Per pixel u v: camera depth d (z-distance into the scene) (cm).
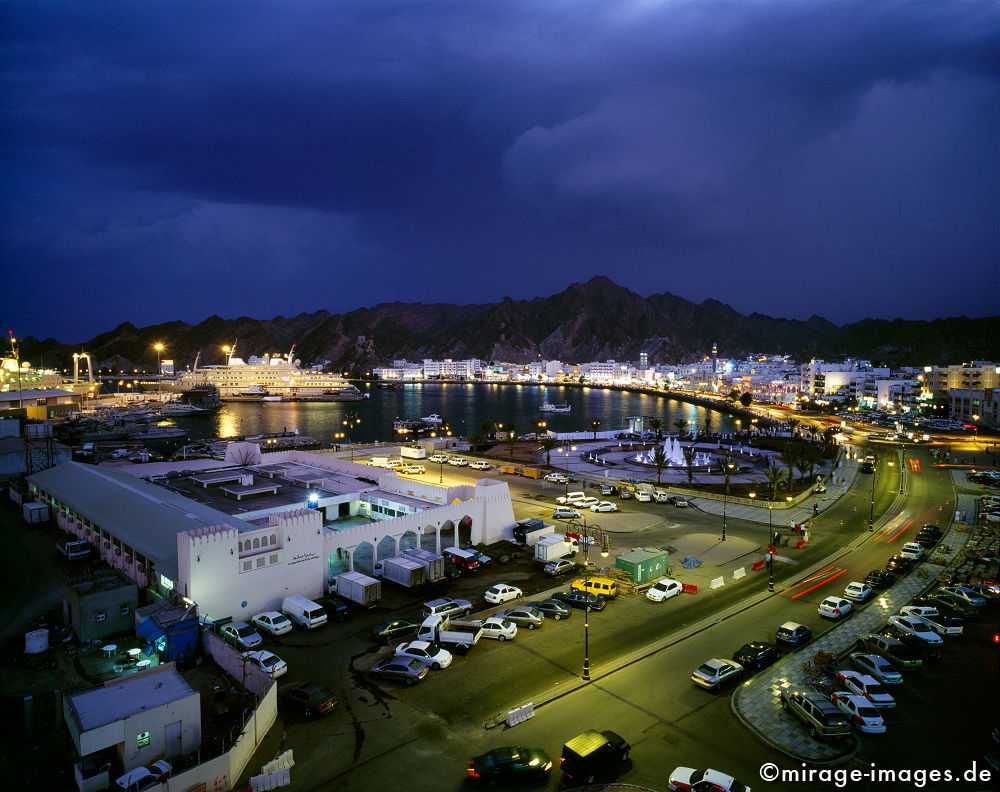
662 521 7669
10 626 4522
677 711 3434
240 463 8625
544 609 4778
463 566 5828
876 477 10531
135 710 2873
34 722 3338
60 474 7419
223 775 2766
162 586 4716
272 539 4881
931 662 4012
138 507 5788
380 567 5653
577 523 7475
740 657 3938
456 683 3741
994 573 5559
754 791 2752
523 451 13888
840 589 5359
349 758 3009
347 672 3875
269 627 4391
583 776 2775
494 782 2788
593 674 3847
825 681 3719
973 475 10144
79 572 5556
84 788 2680
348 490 7231
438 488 6950
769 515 7981
